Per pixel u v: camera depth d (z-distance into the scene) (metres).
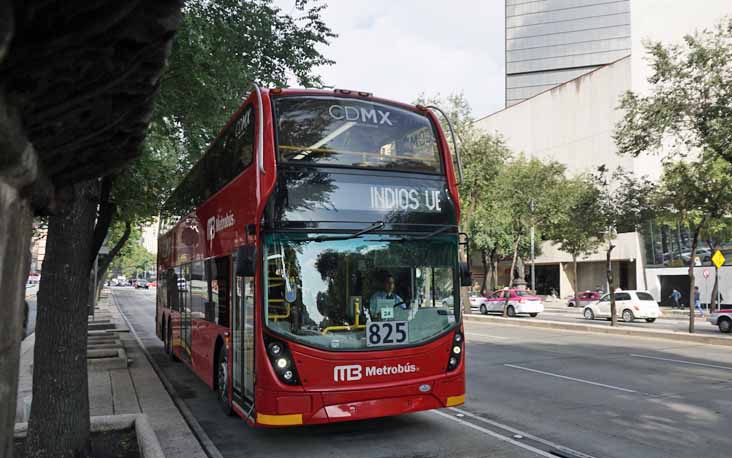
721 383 10.86
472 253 50.72
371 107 7.45
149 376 11.28
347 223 6.91
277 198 6.66
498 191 32.53
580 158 53.69
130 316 32.34
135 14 2.27
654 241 43.44
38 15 2.03
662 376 11.66
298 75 12.61
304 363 6.39
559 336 20.39
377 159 7.29
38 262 42.81
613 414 8.38
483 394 9.95
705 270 39.09
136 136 3.23
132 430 6.67
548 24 98.94
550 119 57.38
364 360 6.60
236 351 7.62
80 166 3.19
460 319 7.33
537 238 46.59
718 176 19.09
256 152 6.87
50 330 5.85
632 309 29.36
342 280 6.74
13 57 2.08
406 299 7.01
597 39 95.75
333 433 7.56
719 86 17.05
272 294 6.48
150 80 2.71
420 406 6.85
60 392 5.78
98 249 6.32
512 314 34.47
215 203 9.28
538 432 7.44
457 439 7.17
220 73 10.51
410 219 7.26
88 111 2.65
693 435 7.21
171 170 13.82
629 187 22.88
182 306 12.47
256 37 11.75
